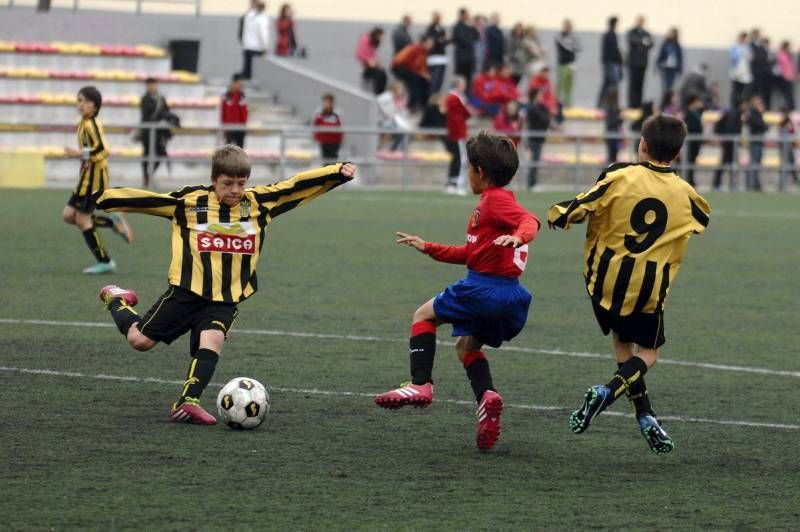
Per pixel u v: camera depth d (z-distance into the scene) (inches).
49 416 909.2
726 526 684.7
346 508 700.0
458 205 3149.6
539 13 4842.5
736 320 1483.8
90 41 4185.5
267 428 892.0
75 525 658.8
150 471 765.9
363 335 1299.2
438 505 711.1
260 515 683.4
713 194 4003.4
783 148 4183.1
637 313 834.2
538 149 3937.0
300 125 4133.9
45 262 1851.6
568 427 924.0
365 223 2623.0
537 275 1867.6
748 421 957.2
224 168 897.5
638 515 702.5
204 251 907.4
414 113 4151.1
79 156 1718.8
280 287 1658.5
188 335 1255.5
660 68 4650.6
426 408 974.4
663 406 1008.9
